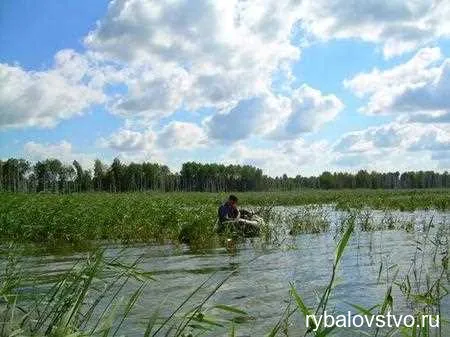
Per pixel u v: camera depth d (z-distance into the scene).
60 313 3.96
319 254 11.51
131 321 5.82
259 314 6.24
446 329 5.36
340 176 121.06
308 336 5.23
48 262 10.06
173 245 13.49
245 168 113.81
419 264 9.71
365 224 17.44
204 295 7.27
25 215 15.41
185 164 110.12
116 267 4.68
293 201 42.81
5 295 4.33
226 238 13.93
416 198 36.53
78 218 15.59
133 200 22.47
